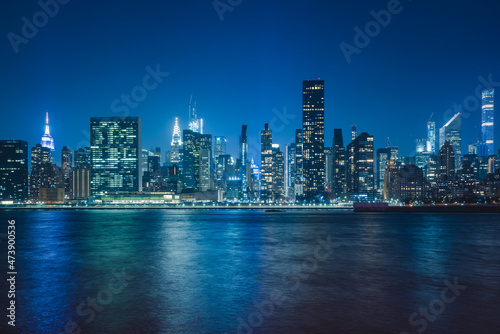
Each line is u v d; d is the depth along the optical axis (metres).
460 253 65.44
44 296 33.75
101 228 138.00
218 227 141.75
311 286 37.97
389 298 32.66
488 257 60.06
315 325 25.25
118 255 63.62
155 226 148.75
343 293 34.66
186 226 148.62
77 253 66.56
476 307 29.67
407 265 51.81
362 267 50.03
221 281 40.72
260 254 64.50
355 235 104.19
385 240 89.50
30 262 55.66
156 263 54.25
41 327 25.02
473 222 172.50
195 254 64.62
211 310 28.97
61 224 164.25
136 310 28.98
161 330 24.36
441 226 143.88
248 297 33.22
